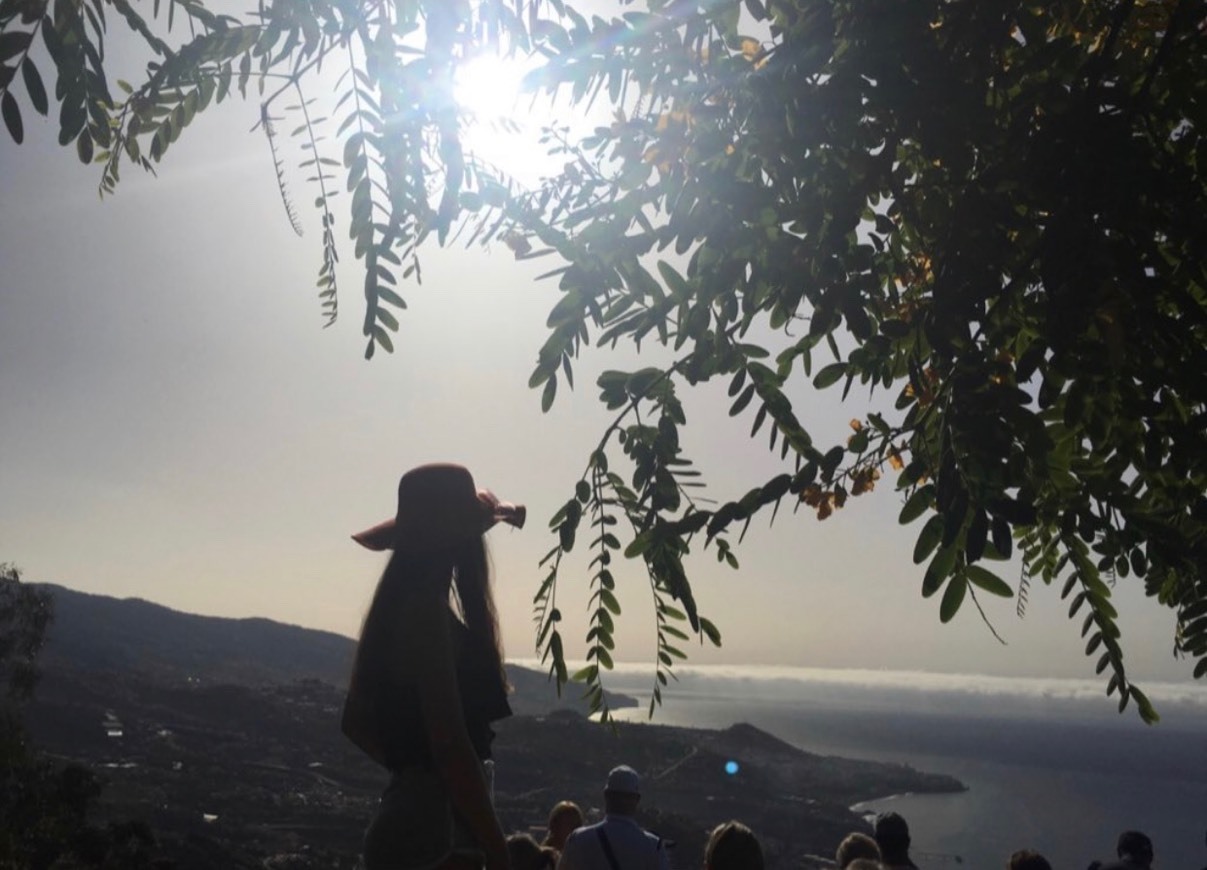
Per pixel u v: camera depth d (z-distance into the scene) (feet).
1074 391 5.73
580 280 7.05
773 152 6.68
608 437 7.41
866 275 6.66
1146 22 7.11
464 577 7.89
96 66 5.88
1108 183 5.78
